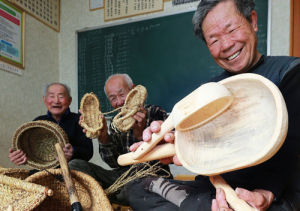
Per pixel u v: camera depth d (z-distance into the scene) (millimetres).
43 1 3145
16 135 1611
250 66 1117
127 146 1724
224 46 1048
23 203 920
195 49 2844
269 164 756
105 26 3223
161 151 828
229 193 646
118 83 1851
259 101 663
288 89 782
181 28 2908
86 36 3312
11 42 2625
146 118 1692
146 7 3064
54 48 3330
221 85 634
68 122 2148
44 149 1772
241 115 708
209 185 901
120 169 1796
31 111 2863
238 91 697
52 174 1118
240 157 615
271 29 2514
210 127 753
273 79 966
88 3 3340
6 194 973
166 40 2963
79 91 3303
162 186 955
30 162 1629
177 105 678
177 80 2887
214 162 668
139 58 3061
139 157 840
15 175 1165
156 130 791
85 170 1570
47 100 2111
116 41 3174
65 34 3418
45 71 3139
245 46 1053
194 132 782
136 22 3098
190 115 631
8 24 2596
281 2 2506
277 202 708
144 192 1023
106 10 3246
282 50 2473
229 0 1026
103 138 1619
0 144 2436
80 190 1150
